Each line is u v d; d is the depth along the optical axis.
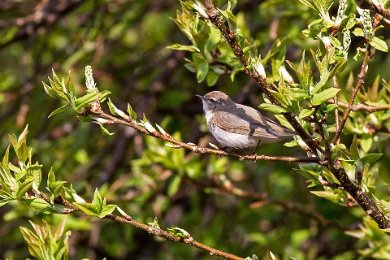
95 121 6.98
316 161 7.08
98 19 15.36
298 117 6.59
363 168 7.45
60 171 14.80
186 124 16.41
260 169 15.63
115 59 17.16
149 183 12.72
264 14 13.47
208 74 8.62
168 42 16.28
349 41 6.88
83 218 12.49
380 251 9.56
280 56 8.32
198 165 12.23
